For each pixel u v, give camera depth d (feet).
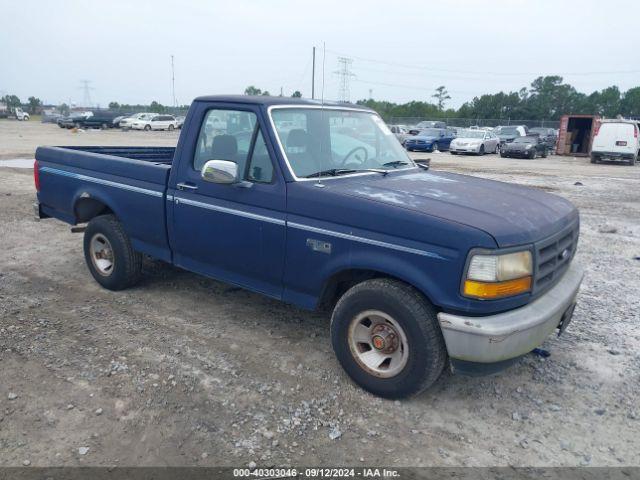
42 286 18.43
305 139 13.76
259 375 12.85
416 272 10.87
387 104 261.85
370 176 13.99
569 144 99.81
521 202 12.57
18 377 12.43
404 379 11.45
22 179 42.50
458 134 98.58
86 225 20.12
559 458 10.28
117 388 12.09
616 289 19.63
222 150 14.23
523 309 11.00
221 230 14.19
